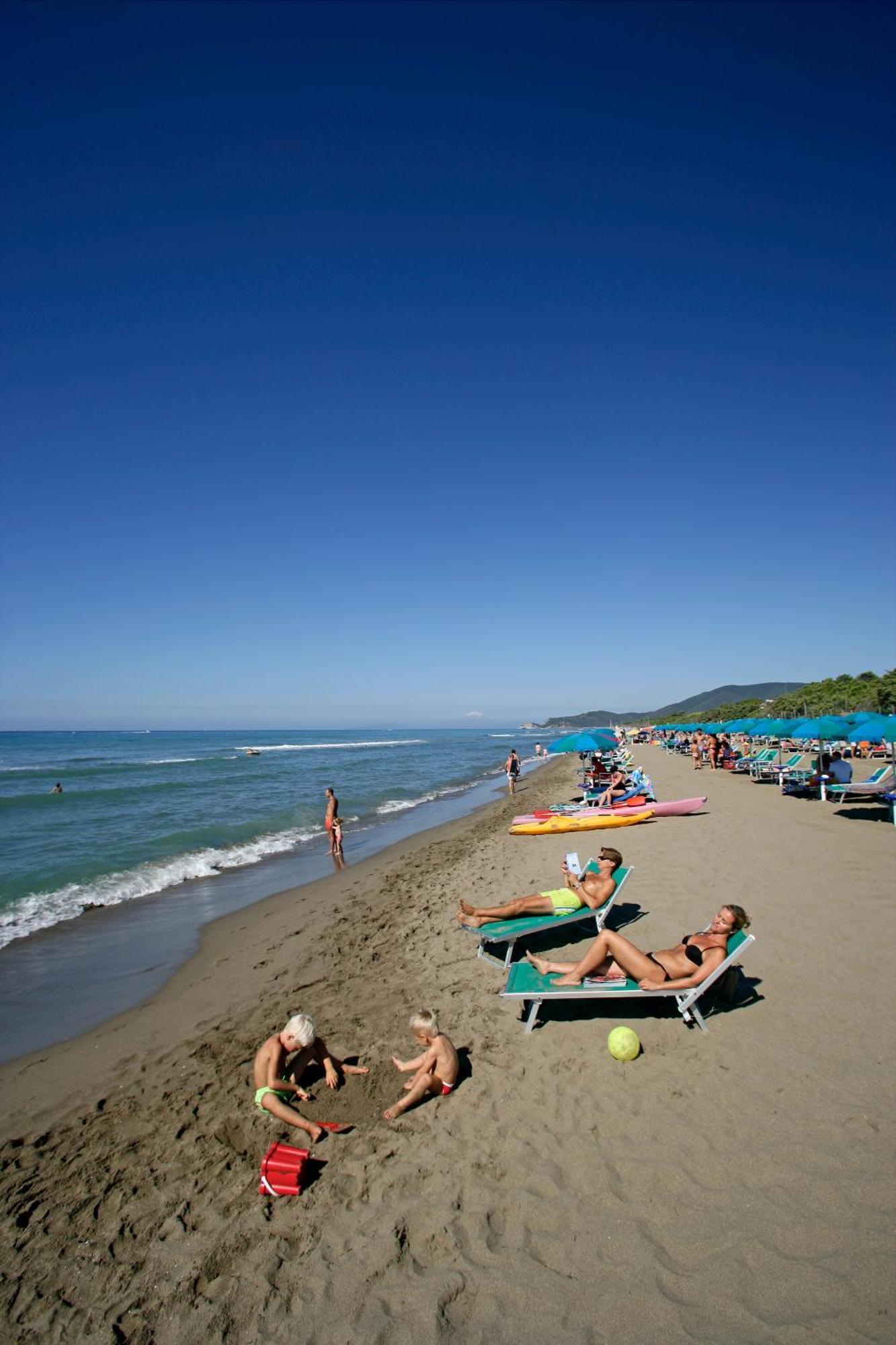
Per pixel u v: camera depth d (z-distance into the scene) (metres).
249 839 17.36
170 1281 3.23
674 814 15.39
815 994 5.46
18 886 12.19
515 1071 4.75
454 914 8.93
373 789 30.67
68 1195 3.90
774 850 10.70
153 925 9.86
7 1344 2.94
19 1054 5.96
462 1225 3.39
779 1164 3.58
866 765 25.56
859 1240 3.06
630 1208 3.39
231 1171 4.00
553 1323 2.82
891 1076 4.27
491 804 23.97
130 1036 6.20
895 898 7.80
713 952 5.09
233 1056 5.53
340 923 9.29
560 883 9.96
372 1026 5.73
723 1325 2.74
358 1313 2.96
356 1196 3.68
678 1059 4.70
